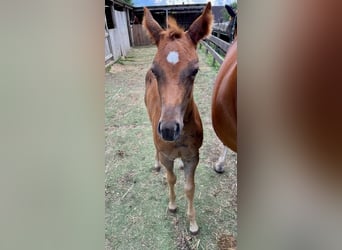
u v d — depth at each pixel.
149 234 0.97
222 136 0.90
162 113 0.73
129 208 1.01
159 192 1.03
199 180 1.02
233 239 0.91
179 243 0.95
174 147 0.85
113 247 0.97
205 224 0.96
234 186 1.00
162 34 0.72
